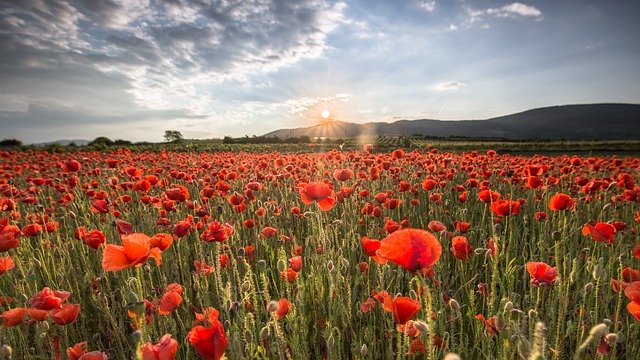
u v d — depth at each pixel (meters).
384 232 5.55
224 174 9.05
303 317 3.17
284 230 6.33
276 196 9.66
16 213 6.12
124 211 7.29
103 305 3.80
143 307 2.20
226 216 6.69
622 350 3.40
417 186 9.02
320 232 4.27
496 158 15.36
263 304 3.54
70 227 6.56
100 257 5.15
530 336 2.23
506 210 3.53
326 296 4.02
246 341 2.38
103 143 53.88
